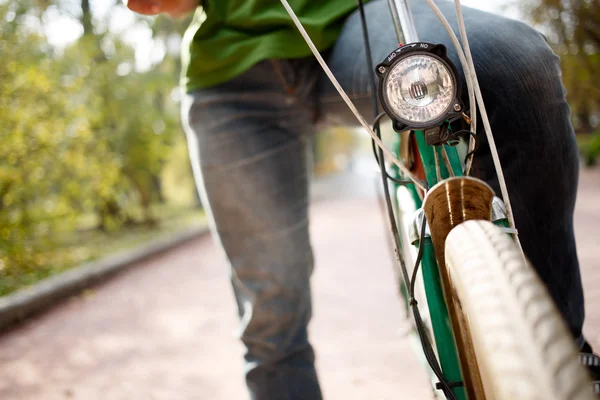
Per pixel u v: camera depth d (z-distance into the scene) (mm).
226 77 1364
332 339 3213
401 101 860
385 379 2490
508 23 1091
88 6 10266
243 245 1412
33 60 7098
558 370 562
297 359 1441
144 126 11828
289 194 1413
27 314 4777
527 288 656
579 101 13070
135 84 11633
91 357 3438
